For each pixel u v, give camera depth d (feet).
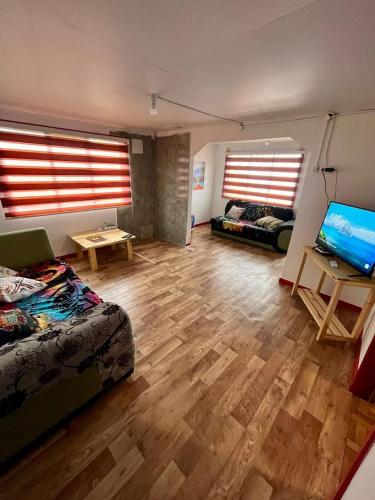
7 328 4.17
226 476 3.62
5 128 8.87
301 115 8.18
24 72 5.25
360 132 7.14
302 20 3.13
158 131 13.62
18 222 10.03
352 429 4.38
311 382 5.34
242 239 15.62
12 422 3.33
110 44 3.97
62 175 10.87
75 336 3.76
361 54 3.93
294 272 9.60
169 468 3.68
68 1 2.89
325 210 8.37
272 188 16.25
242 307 8.16
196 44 3.87
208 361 5.78
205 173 18.31
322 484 3.58
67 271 7.29
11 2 2.89
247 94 6.30
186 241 14.53
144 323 7.10
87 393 4.32
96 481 3.50
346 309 8.35
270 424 4.39
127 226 14.53
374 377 4.74
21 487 3.40
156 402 4.70
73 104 8.04
